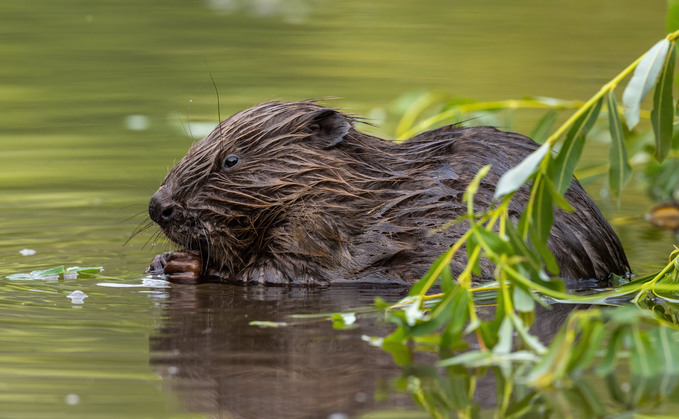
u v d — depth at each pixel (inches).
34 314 308.8
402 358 263.0
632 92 305.9
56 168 573.9
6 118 703.7
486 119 556.1
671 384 241.4
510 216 365.1
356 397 232.4
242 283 370.3
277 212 375.9
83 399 229.9
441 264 279.4
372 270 367.6
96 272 379.6
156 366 255.0
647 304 331.6
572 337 240.5
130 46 949.2
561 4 1210.0
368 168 383.9
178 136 652.7
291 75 824.9
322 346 273.6
